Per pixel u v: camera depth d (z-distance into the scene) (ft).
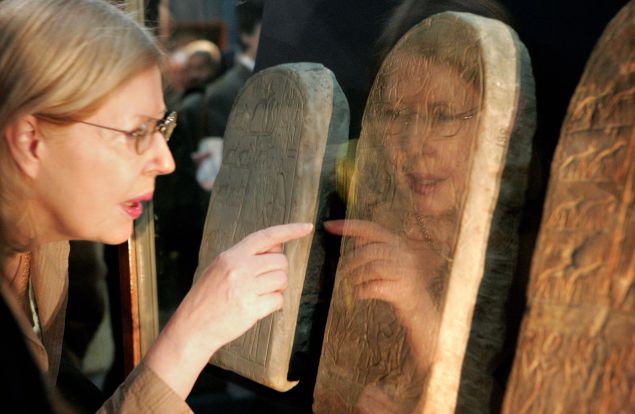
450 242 3.52
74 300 6.73
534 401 3.00
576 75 3.71
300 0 5.16
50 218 4.02
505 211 3.49
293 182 4.73
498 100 3.45
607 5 3.56
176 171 6.32
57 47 3.57
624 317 2.78
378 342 3.98
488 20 3.68
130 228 4.21
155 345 3.83
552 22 3.78
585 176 3.04
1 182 3.78
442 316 3.48
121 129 3.80
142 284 6.31
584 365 2.86
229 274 3.87
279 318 4.70
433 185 3.69
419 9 4.34
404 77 4.05
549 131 3.76
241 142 5.37
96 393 5.22
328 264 4.80
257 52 5.60
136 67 3.76
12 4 3.68
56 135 3.70
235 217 5.27
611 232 2.89
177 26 5.88
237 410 5.74
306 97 4.73
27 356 3.03
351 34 4.82
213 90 5.96
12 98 3.56
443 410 3.50
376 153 4.24
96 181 3.84
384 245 4.03
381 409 3.85
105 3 3.90
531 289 3.14
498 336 3.52
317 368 4.93
